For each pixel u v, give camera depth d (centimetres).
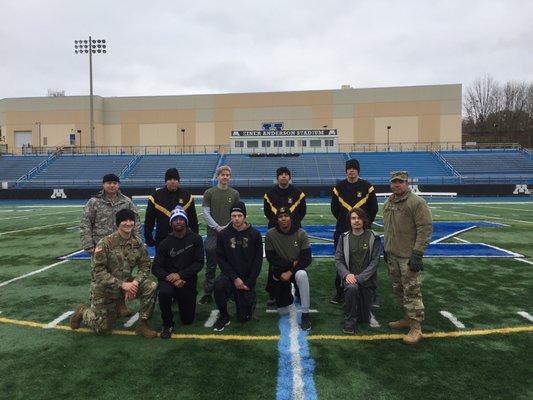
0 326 484
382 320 496
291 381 356
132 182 3162
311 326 478
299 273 484
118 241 463
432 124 4350
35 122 4616
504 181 2991
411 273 435
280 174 565
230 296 527
